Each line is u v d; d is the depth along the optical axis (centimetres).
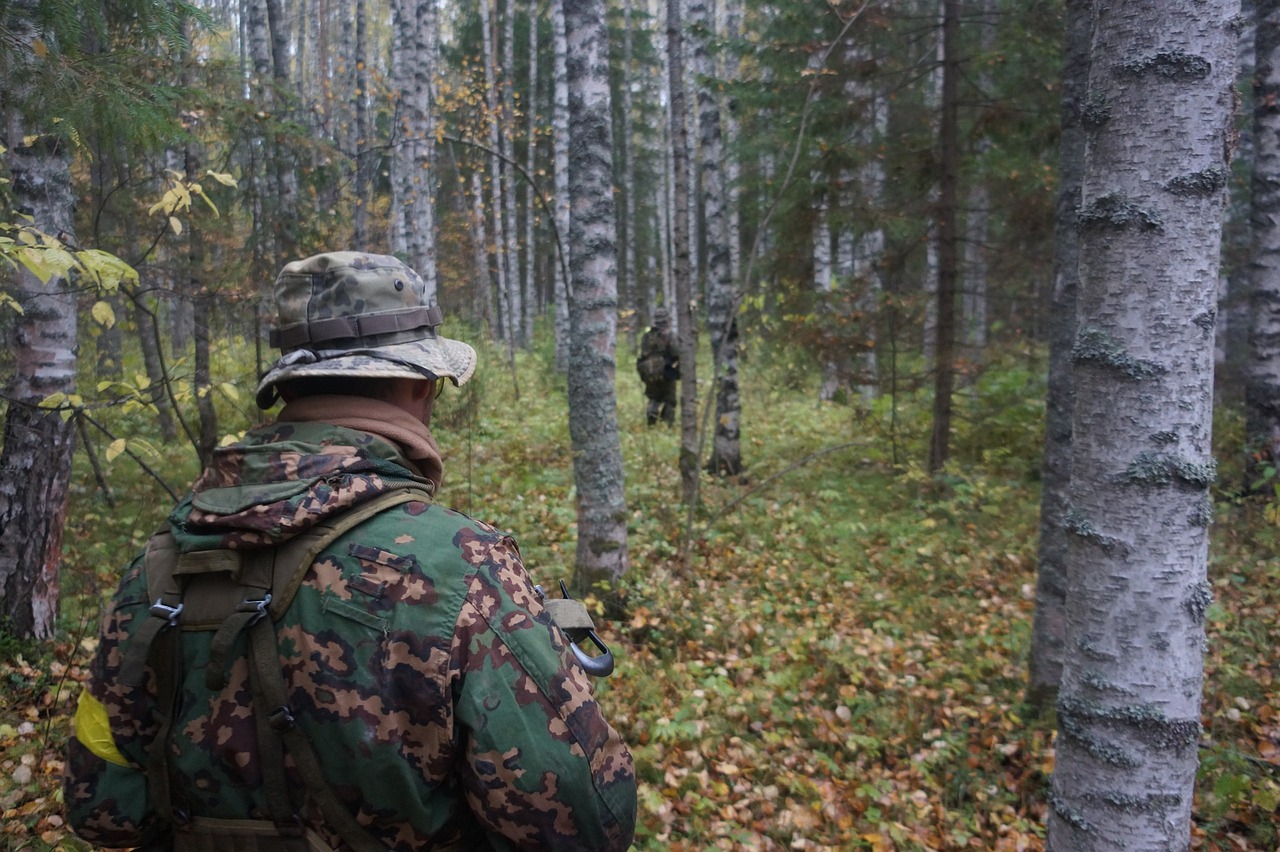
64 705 421
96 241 488
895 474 917
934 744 427
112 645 117
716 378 662
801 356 965
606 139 555
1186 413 201
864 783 402
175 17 393
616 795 114
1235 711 429
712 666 508
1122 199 201
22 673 447
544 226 2602
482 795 106
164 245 742
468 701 105
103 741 118
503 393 1330
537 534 678
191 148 764
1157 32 194
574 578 583
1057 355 441
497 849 112
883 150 892
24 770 361
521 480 849
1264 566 612
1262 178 785
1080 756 217
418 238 1466
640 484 860
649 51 2653
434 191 1698
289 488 111
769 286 948
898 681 493
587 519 569
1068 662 221
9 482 473
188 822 114
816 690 487
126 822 120
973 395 1015
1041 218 888
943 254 900
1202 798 376
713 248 947
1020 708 457
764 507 809
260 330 694
